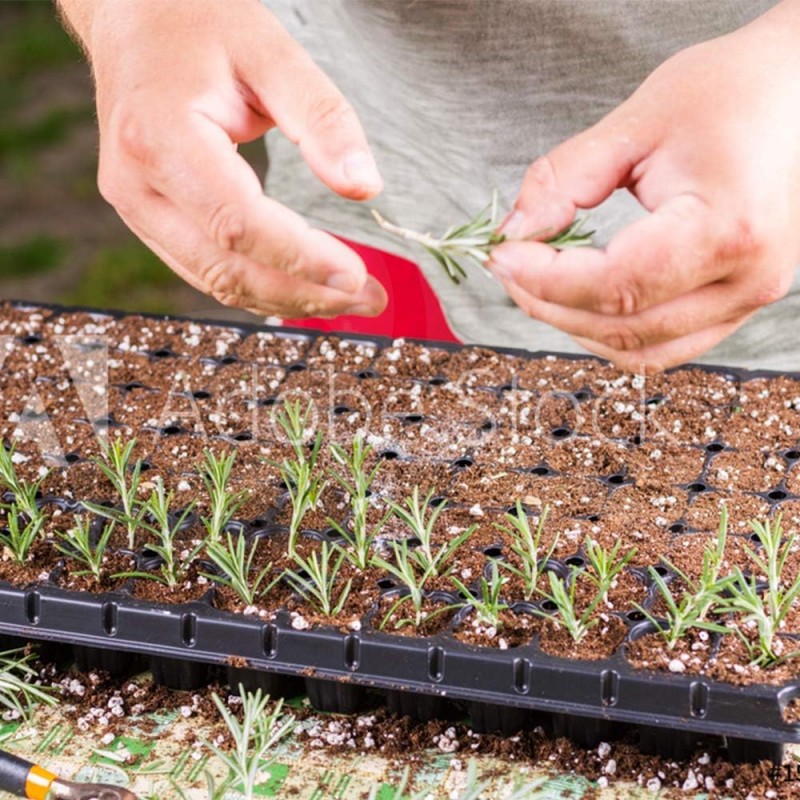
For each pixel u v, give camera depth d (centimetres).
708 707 98
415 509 107
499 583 102
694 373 122
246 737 98
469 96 130
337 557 108
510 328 137
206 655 103
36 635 105
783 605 101
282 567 108
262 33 103
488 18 125
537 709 100
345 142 98
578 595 104
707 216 95
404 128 134
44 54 351
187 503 113
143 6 105
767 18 102
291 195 140
